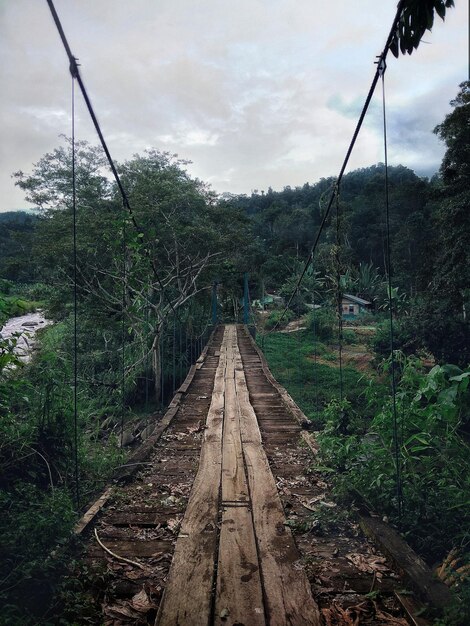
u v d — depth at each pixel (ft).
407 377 11.30
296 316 90.02
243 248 52.16
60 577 6.85
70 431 12.85
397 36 6.74
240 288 91.61
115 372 36.60
